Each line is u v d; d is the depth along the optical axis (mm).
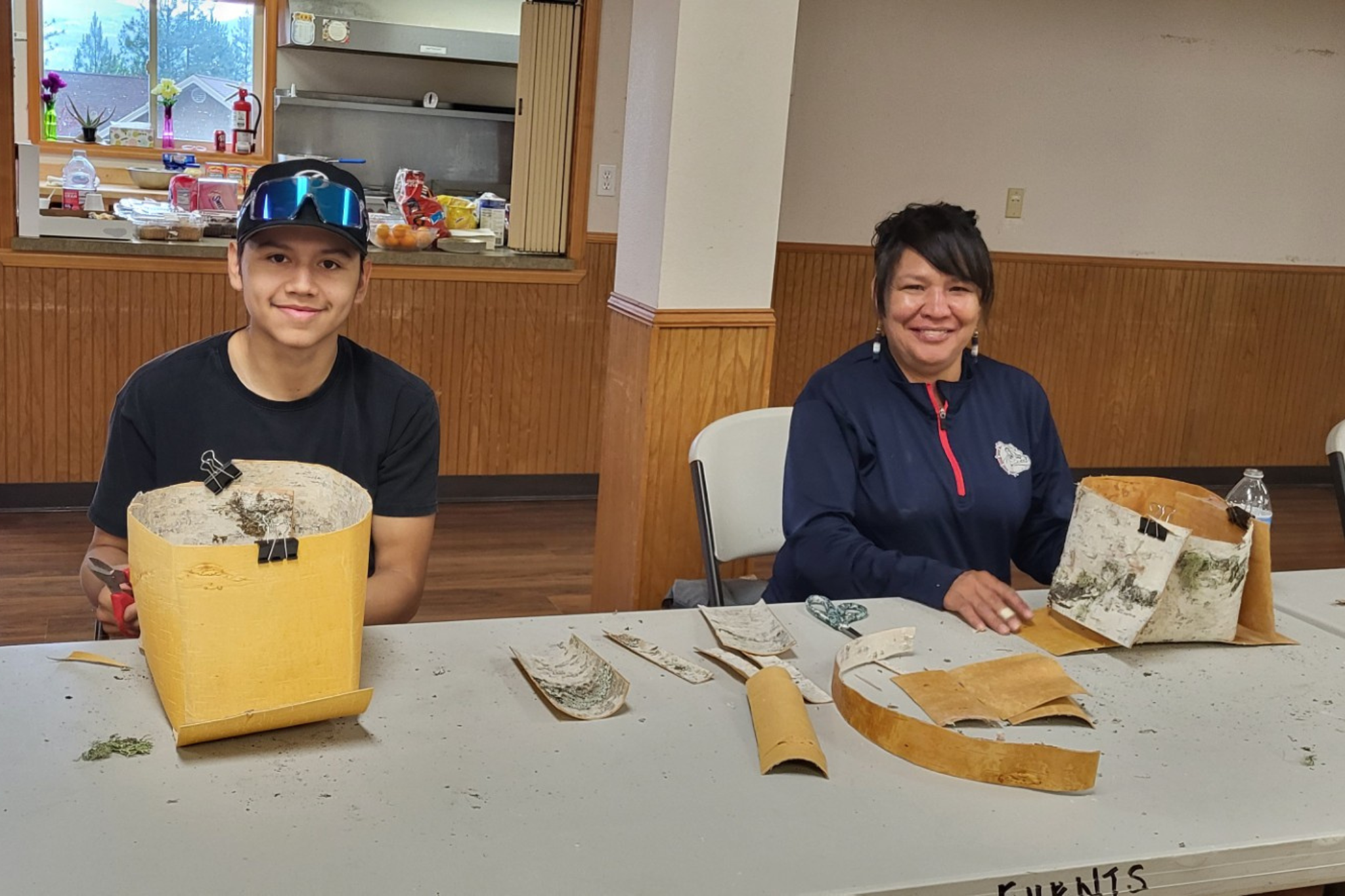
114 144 6238
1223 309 5285
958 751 1189
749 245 2998
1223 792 1192
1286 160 5207
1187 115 5039
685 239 2932
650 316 2949
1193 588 1530
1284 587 1851
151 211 4312
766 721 1226
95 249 3920
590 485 4711
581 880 974
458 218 4578
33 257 3873
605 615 1559
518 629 1486
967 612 1602
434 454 1713
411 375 1708
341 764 1128
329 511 1330
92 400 4051
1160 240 5148
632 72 3090
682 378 2992
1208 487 5469
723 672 1410
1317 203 5301
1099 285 5109
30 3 6117
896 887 993
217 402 1600
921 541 1924
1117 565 1534
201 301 4094
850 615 1577
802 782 1159
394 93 6590
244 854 976
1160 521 1614
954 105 4773
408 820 1042
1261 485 1869
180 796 1056
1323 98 5184
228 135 6547
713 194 2932
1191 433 5391
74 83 6340
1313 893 1213
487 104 6680
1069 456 5258
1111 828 1111
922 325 1864
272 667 1161
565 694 1299
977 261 1838
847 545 1782
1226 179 5156
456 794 1091
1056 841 1082
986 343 5031
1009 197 4922
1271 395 5445
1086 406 5227
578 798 1099
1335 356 5488
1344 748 1307
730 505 2189
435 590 3602
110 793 1053
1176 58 4969
